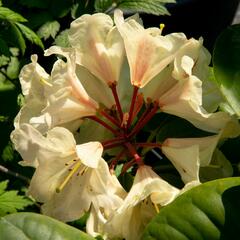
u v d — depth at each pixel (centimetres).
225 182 24
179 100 28
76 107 29
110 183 27
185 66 27
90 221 27
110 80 30
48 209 28
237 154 31
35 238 23
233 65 28
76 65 30
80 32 29
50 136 26
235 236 24
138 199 26
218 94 29
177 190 26
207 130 29
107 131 30
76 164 27
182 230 24
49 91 28
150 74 29
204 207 24
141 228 27
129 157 30
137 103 30
